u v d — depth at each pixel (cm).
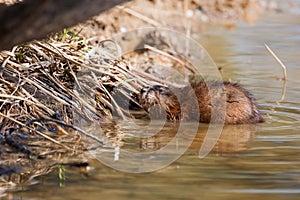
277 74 1555
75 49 1196
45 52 1155
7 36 761
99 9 782
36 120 981
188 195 754
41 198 741
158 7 2159
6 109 1045
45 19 757
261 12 2608
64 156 909
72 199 738
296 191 769
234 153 941
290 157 916
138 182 802
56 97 1084
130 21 1822
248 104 1160
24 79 1079
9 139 947
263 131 1083
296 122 1143
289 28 2242
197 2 2423
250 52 1827
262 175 831
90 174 832
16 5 748
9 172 834
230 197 748
